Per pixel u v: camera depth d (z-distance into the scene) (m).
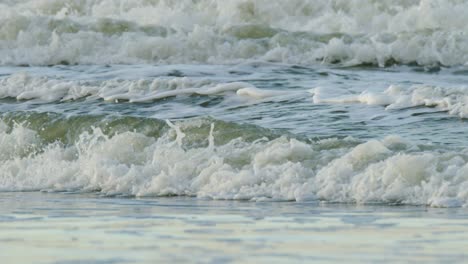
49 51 61.56
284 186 27.69
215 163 29.86
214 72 52.47
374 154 28.38
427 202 25.31
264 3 69.56
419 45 58.38
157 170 30.72
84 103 47.09
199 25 65.69
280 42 60.12
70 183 31.78
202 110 43.41
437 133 35.00
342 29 66.19
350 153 28.50
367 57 58.16
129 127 35.50
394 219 22.39
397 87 41.69
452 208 24.42
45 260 16.56
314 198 26.77
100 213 24.22
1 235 19.73
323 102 41.97
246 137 32.62
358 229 20.62
